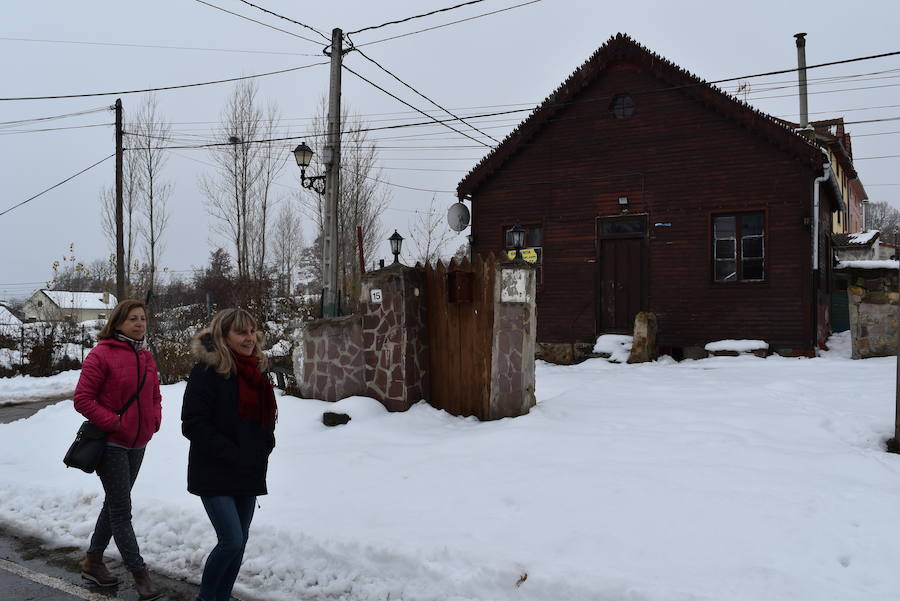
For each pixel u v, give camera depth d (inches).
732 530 176.9
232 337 146.6
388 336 334.3
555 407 328.5
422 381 340.8
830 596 142.0
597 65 620.1
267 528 196.7
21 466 305.9
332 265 546.9
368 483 238.2
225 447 140.8
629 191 616.1
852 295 516.7
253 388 147.5
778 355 548.7
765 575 150.7
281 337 792.3
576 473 230.7
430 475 242.1
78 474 285.3
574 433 282.0
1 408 565.3
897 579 150.0
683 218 592.7
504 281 319.9
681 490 208.1
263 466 148.5
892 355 500.4
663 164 601.9
